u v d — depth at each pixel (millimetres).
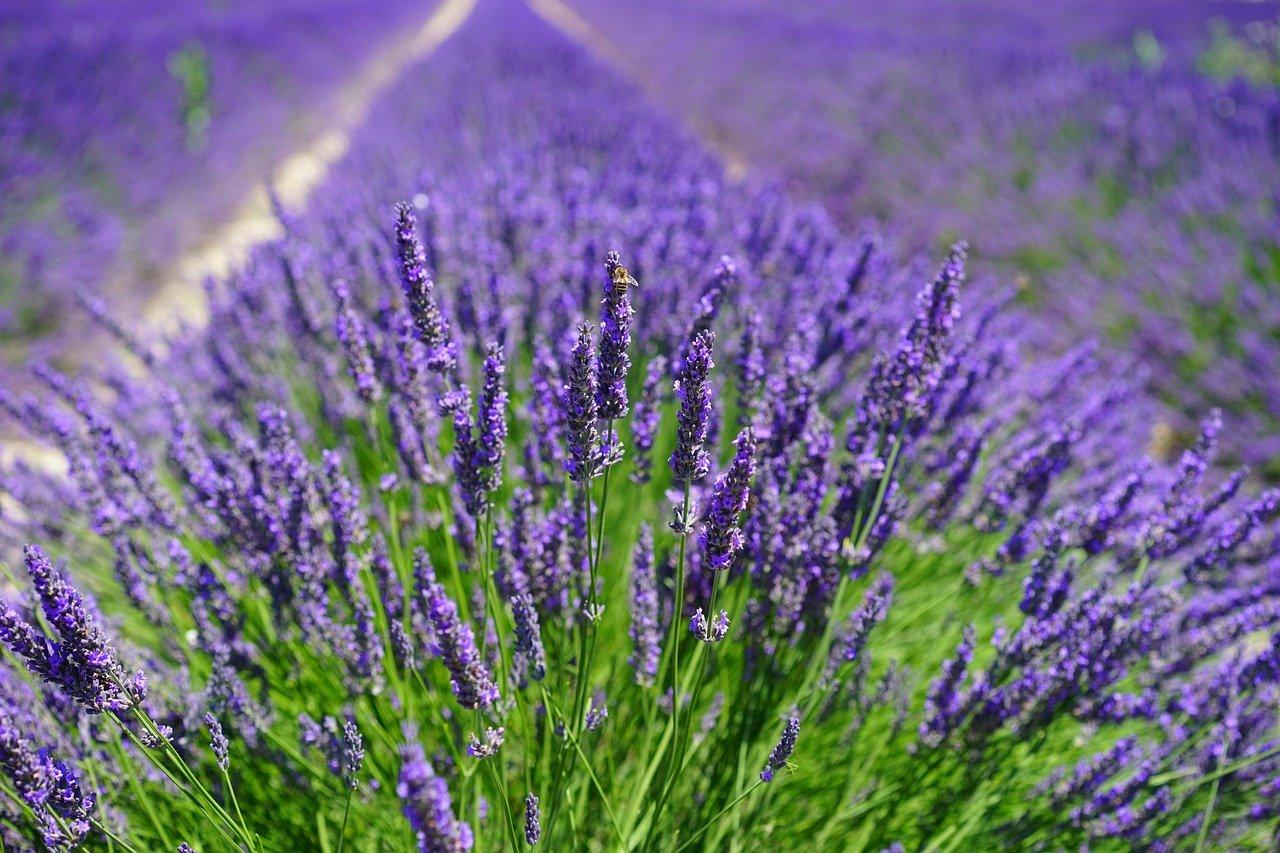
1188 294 1861
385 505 879
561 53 5016
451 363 667
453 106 3244
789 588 750
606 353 612
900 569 931
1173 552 803
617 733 824
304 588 764
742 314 913
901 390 733
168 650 799
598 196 1736
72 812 625
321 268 1212
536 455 798
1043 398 1111
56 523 925
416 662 737
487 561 681
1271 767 756
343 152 3041
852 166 3123
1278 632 730
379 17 8836
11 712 694
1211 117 2654
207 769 738
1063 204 2348
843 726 804
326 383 1045
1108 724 778
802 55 5184
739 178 2475
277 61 5082
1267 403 1592
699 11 9102
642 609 700
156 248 2545
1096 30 5852
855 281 941
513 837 658
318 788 739
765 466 750
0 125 2633
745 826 735
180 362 1262
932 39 5262
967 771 759
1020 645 730
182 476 875
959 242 705
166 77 3711
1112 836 751
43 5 6285
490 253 1147
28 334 1969
